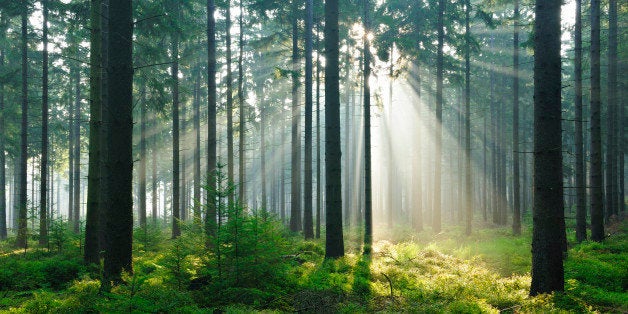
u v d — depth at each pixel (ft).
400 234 80.28
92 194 42.78
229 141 77.05
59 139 127.24
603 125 103.91
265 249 28.19
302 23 82.17
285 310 26.07
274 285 29.04
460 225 100.73
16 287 33.17
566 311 24.91
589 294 28.78
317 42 81.35
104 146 50.08
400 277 35.19
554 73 28.71
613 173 78.79
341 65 90.38
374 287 31.50
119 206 29.81
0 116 89.51
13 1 65.51
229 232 27.91
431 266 41.96
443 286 32.01
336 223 42.55
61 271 37.04
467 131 74.54
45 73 69.46
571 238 59.67
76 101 107.96
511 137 129.29
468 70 75.51
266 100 104.06
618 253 46.16
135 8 54.13
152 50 56.85
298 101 93.61
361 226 97.25
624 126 99.76
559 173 28.84
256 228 28.58
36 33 73.31
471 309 25.61
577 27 56.03
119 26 30.37
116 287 26.30
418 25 84.38
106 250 29.66
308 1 71.77
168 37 75.00
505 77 106.11
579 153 55.77
